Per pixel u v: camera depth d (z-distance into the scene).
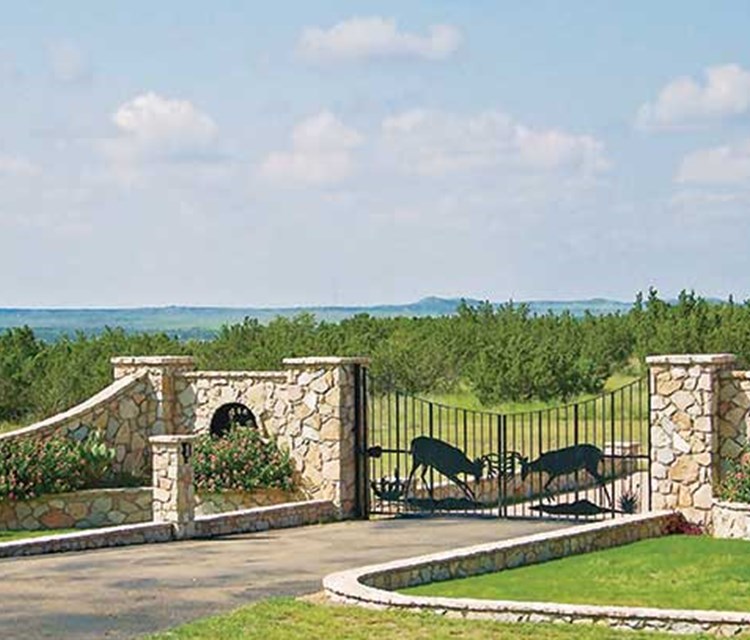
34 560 18.17
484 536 20.89
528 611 13.38
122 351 41.75
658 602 14.77
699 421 21.27
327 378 24.33
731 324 40.84
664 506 21.55
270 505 24.30
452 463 23.92
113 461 24.94
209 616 14.05
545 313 54.91
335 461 24.12
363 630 12.88
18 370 38.72
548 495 23.20
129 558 18.42
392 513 24.17
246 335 44.81
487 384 43.41
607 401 42.09
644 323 47.06
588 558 18.23
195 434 25.61
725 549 19.00
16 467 22.78
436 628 12.94
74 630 13.40
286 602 14.31
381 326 52.19
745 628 12.80
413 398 24.48
